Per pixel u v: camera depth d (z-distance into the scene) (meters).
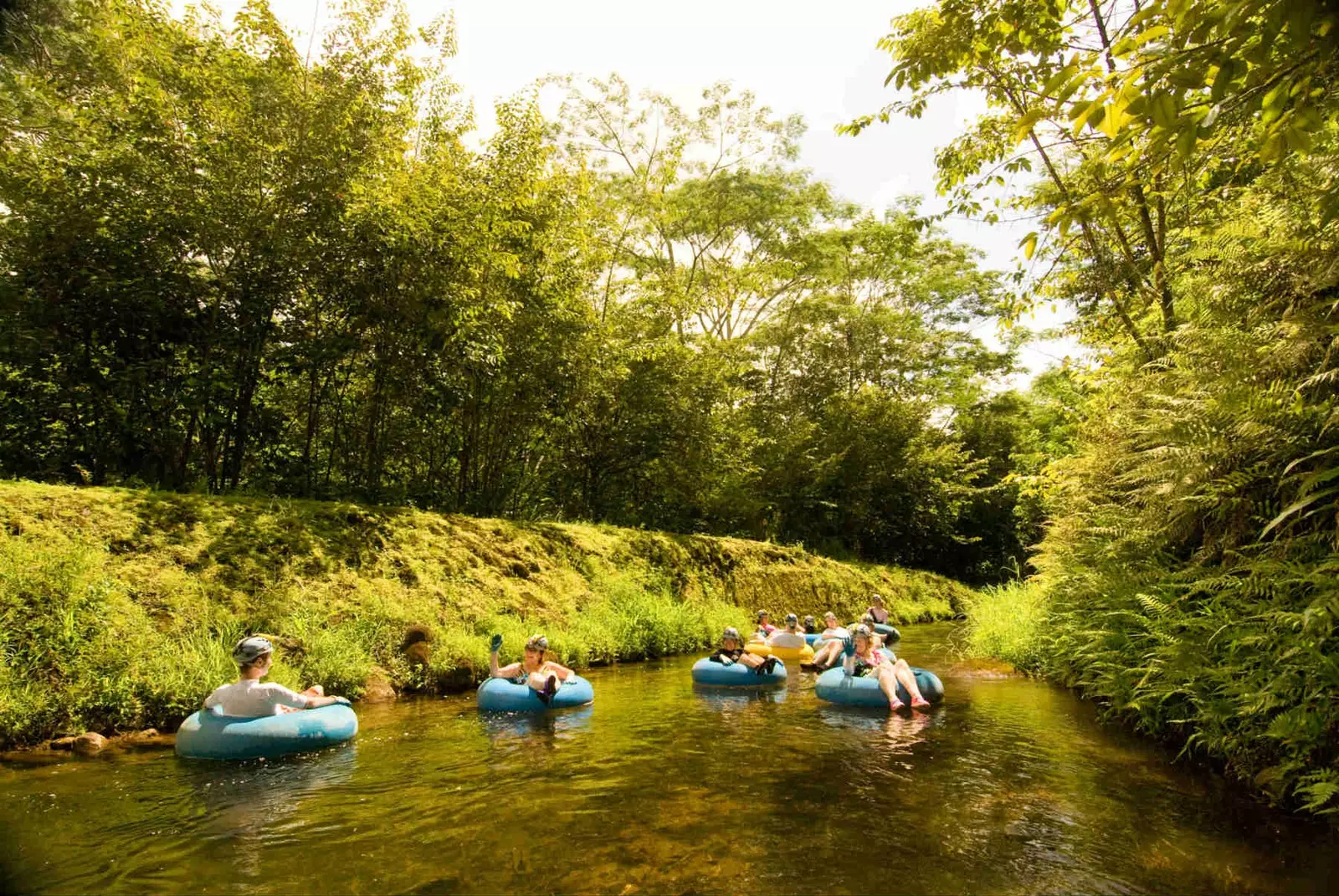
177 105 9.95
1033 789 5.04
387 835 4.19
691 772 5.43
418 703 8.05
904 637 16.23
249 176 10.07
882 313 28.02
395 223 10.57
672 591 15.01
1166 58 2.56
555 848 4.00
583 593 12.41
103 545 7.31
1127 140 2.91
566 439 16.88
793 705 8.09
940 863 3.83
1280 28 2.40
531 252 13.13
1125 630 7.16
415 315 11.30
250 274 10.30
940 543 31.34
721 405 20.36
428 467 13.70
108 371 9.58
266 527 9.05
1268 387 5.29
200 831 4.25
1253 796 4.87
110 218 9.28
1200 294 6.45
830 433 27.23
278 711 6.05
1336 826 4.32
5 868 3.75
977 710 7.79
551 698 7.66
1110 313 9.98
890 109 8.43
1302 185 5.34
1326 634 4.43
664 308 19.22
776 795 4.91
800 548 21.56
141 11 9.79
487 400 13.48
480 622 10.03
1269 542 5.67
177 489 10.12
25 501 7.21
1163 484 6.18
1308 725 4.40
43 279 9.15
